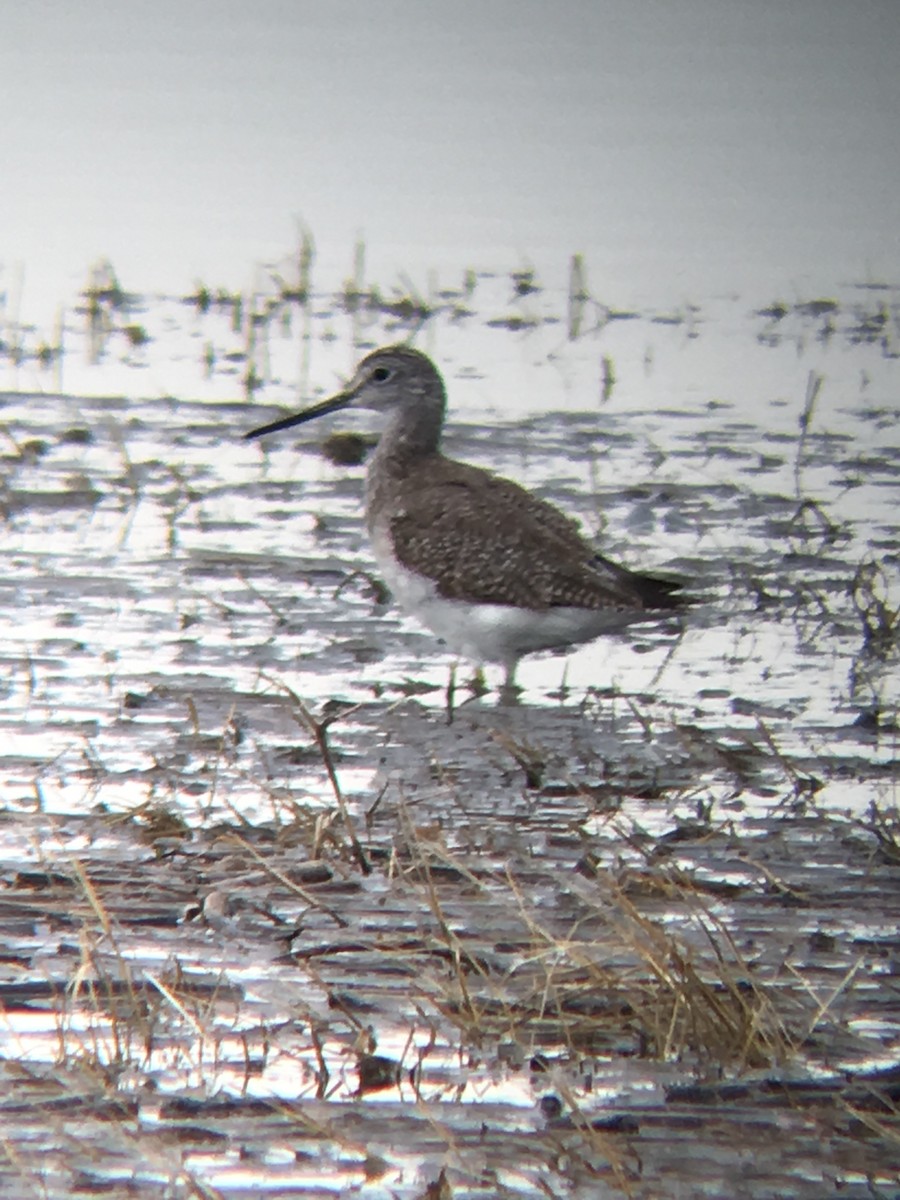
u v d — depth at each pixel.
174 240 27.64
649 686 13.17
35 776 10.98
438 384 14.25
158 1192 6.84
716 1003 8.09
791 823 10.66
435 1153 7.18
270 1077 7.71
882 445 19.72
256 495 17.34
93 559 15.35
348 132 33.41
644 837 10.37
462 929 9.05
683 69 37.59
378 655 13.54
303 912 9.20
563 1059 7.96
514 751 11.41
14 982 8.42
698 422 20.30
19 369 21.27
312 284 25.84
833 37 39.59
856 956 8.96
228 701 12.38
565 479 18.00
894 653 13.94
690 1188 7.02
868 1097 7.73
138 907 9.21
